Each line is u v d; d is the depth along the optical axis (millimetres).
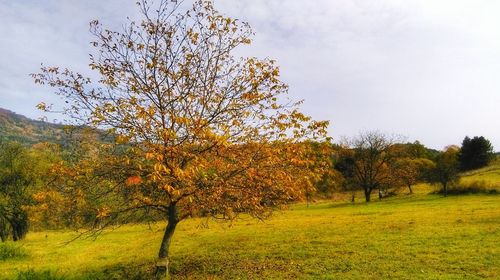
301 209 67625
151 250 27906
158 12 15211
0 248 27516
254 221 44031
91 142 14547
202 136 13125
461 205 49188
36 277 16203
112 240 36719
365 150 86312
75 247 32812
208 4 15414
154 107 14234
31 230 54250
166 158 12625
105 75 15148
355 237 26984
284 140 14422
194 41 15469
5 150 46125
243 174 13945
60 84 14133
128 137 13375
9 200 44969
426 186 101062
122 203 14836
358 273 17234
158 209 16078
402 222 33844
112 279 18844
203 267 19781
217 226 40906
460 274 16312
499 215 33562
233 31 15727
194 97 15125
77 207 14609
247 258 21859
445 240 23641
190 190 13359
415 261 18891
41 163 43969
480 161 120250
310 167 15508
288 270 18484
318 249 23328
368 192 84062
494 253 19469
